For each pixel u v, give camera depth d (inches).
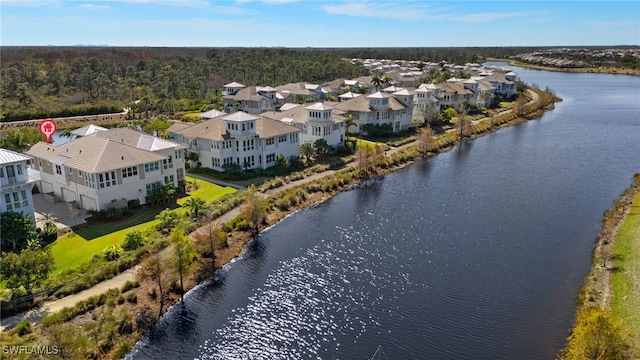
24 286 1587.1
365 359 1417.3
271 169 3142.2
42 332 1406.3
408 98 4692.4
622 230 2231.8
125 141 2662.4
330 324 1582.2
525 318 1601.9
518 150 4033.0
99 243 1990.7
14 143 3208.7
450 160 3727.9
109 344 1427.2
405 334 1526.8
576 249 2102.6
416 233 2303.2
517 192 2910.9
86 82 6417.3
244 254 2065.7
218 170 3056.1
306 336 1521.9
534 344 1470.2
